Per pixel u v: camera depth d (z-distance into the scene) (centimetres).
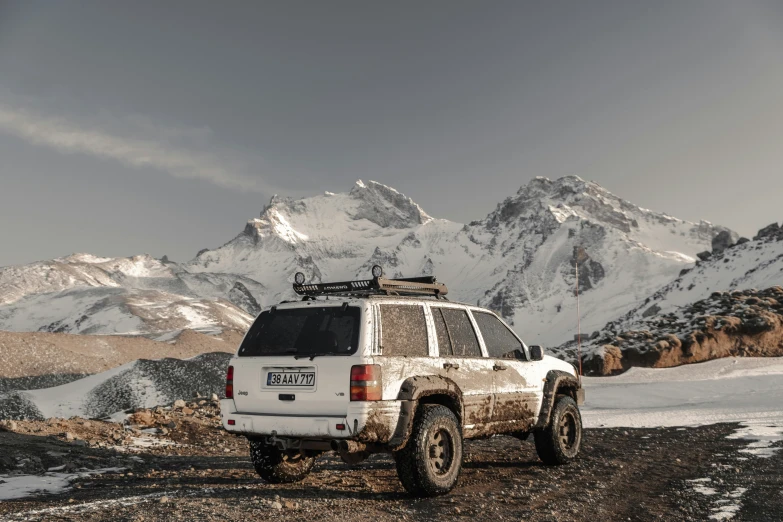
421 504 641
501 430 792
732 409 1756
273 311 716
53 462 876
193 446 1170
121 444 1111
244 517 563
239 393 700
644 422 1576
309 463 781
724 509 624
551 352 4594
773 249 13525
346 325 662
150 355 10931
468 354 764
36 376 8244
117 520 552
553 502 660
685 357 4094
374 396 627
